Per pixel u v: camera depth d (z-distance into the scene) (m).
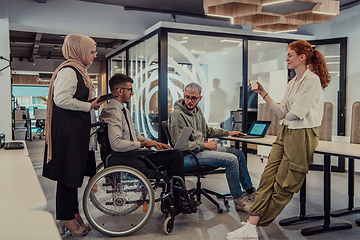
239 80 4.87
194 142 2.74
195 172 2.68
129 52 6.18
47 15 5.01
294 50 2.11
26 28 5.09
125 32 5.44
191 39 4.59
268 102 2.37
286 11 3.45
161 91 4.46
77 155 1.95
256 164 5.36
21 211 0.65
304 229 2.30
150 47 4.94
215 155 2.71
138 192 2.28
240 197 2.80
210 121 4.70
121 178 2.26
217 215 2.71
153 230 2.35
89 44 2.11
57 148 1.95
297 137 2.01
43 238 0.50
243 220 2.58
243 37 4.84
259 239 2.18
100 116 2.30
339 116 5.02
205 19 5.98
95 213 2.62
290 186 2.01
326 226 2.35
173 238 2.20
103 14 5.30
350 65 4.94
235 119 4.86
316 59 2.09
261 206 2.06
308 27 5.41
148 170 2.30
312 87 2.00
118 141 2.22
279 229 2.38
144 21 5.55
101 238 2.19
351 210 2.77
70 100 1.92
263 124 3.15
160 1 5.16
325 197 2.35
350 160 2.77
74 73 2.00
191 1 5.16
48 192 3.40
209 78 4.70
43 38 8.40
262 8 3.36
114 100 2.35
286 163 2.03
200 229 2.38
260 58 4.99
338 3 3.59
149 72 4.98
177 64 4.53
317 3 3.19
